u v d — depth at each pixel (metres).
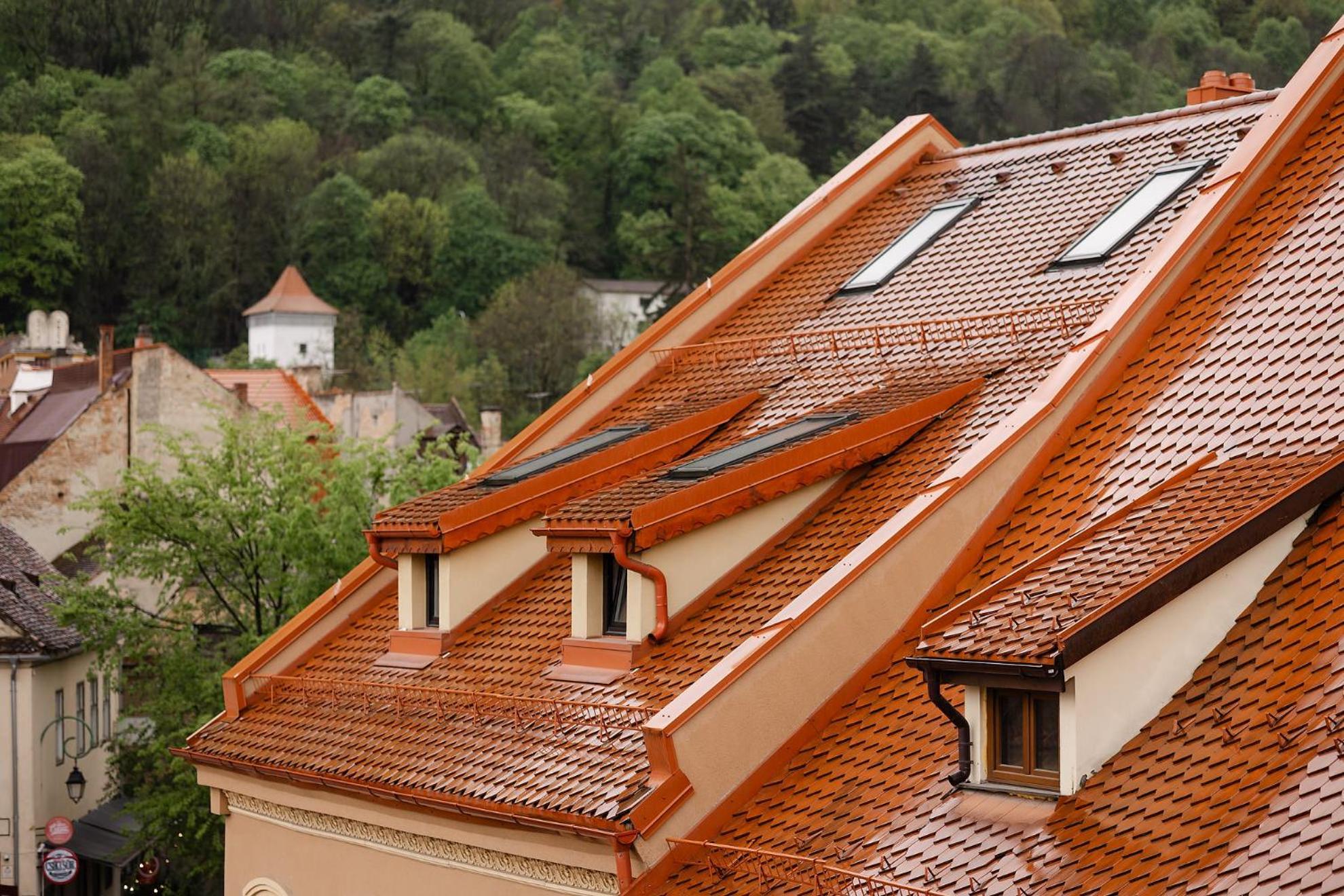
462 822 24.28
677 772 21.00
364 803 26.61
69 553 93.62
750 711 21.47
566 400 32.78
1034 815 17.78
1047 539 21.50
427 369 194.88
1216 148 29.47
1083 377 23.28
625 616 25.66
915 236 32.88
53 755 68.38
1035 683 17.58
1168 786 16.77
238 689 31.11
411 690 27.36
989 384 26.28
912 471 25.02
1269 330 21.73
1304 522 18.38
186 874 59.28
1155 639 17.80
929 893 17.25
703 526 25.02
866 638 22.22
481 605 29.23
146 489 58.47
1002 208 31.94
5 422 117.50
